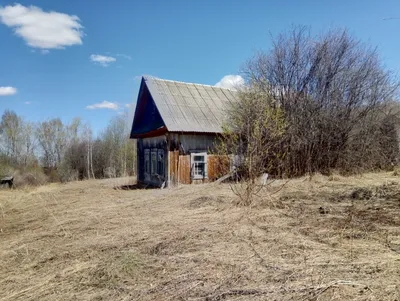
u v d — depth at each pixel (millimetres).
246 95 11234
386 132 13625
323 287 2826
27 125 33625
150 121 15328
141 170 16828
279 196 7527
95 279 3422
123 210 7477
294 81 13180
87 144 29203
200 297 2836
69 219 6855
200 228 5129
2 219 7652
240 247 4113
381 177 10961
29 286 3408
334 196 7500
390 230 4520
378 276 3021
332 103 12930
